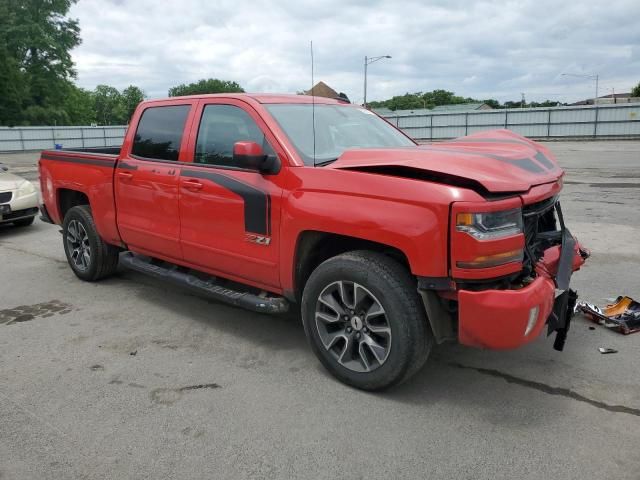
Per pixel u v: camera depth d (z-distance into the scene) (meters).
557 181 3.48
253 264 3.88
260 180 3.74
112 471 2.69
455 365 3.76
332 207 3.28
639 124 36.66
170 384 3.56
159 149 4.67
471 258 2.85
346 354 3.45
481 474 2.62
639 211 9.28
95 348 4.14
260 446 2.87
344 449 2.83
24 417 3.17
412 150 3.44
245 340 4.27
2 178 9.16
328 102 4.64
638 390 3.38
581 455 2.75
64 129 44.38
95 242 5.57
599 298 5.03
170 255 4.65
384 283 3.14
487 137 4.21
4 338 4.36
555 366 3.72
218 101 4.25
